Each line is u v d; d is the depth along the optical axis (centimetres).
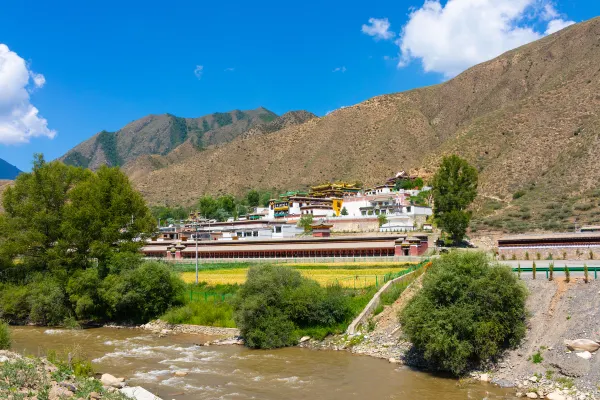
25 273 6156
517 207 11206
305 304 4297
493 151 15100
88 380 2488
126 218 6438
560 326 3244
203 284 6134
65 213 6069
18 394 1955
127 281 5497
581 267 4219
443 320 3123
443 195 8688
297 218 12756
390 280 4759
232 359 3834
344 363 3578
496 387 2894
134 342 4597
